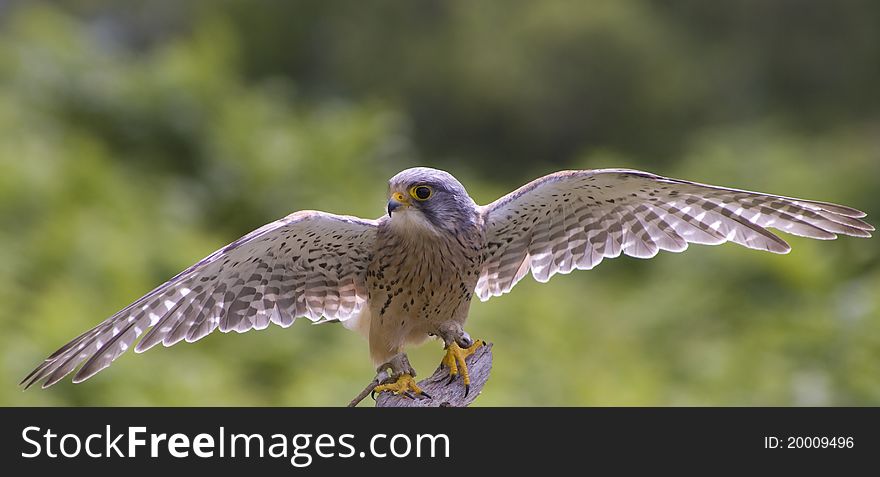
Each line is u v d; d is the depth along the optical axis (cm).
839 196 2355
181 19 3378
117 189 1542
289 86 3056
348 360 1317
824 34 3456
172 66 1858
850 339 1460
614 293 1838
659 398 1342
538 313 1534
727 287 1675
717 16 3491
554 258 726
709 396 1366
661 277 1783
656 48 3297
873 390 1363
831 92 3431
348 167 1919
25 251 1301
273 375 1296
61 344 1148
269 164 1762
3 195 1382
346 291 704
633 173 658
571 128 3262
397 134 2233
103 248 1348
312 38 3378
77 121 1725
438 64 3238
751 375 1410
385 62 3291
